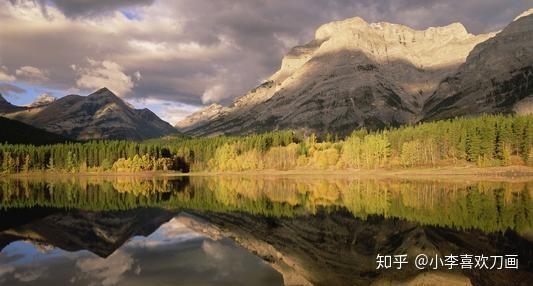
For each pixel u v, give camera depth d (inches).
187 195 4429.1
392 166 7455.7
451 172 6328.7
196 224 2507.4
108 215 2923.2
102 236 2134.6
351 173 7573.8
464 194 3676.2
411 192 4040.4
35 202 3804.1
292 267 1466.5
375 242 1894.7
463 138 6727.4
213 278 1315.2
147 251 1754.4
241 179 7357.3
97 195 4515.3
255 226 2400.3
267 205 3408.0
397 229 2174.0
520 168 6033.5
